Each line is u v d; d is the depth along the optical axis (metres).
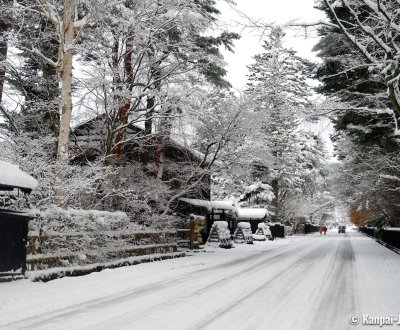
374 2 12.93
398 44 15.23
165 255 18.38
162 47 20.09
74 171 15.77
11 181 10.12
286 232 59.59
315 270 14.80
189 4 18.62
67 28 15.03
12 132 16.97
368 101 17.23
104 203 17.97
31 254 11.08
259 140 25.77
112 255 14.68
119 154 20.41
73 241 12.52
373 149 23.97
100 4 15.10
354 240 43.38
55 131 18.83
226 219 37.91
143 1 17.77
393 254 22.84
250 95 23.89
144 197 20.08
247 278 12.50
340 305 8.55
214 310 7.93
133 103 19.84
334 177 32.81
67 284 10.68
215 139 23.77
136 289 10.34
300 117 15.62
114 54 18.72
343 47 17.98
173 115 20.28
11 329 6.56
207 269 14.93
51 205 12.22
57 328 6.60
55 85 20.39
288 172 53.12
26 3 16.67
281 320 7.18
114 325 6.76
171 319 7.18
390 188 25.62
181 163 24.23
